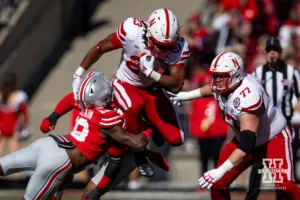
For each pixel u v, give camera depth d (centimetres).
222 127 3372
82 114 2272
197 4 4691
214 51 4012
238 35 4050
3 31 4088
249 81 2323
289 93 2792
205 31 4062
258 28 4209
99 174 2356
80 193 3419
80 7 4581
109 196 3394
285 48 3981
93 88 2238
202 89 2517
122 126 2261
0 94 3578
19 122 3578
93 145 2247
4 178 3616
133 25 2317
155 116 2408
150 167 2366
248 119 2294
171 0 4744
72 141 2253
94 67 3862
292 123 2950
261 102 2300
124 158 2411
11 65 4088
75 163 2250
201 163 3431
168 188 3547
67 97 2381
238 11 4194
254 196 2603
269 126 2411
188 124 3806
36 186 2238
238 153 2267
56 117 2366
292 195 2434
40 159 2239
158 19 2228
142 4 4747
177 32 2234
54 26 4497
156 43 2236
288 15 4500
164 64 2312
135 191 3516
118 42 2339
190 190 3547
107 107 2288
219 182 2439
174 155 3794
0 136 3559
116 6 4750
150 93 2411
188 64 3684
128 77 2398
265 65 2820
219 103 2367
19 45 4191
